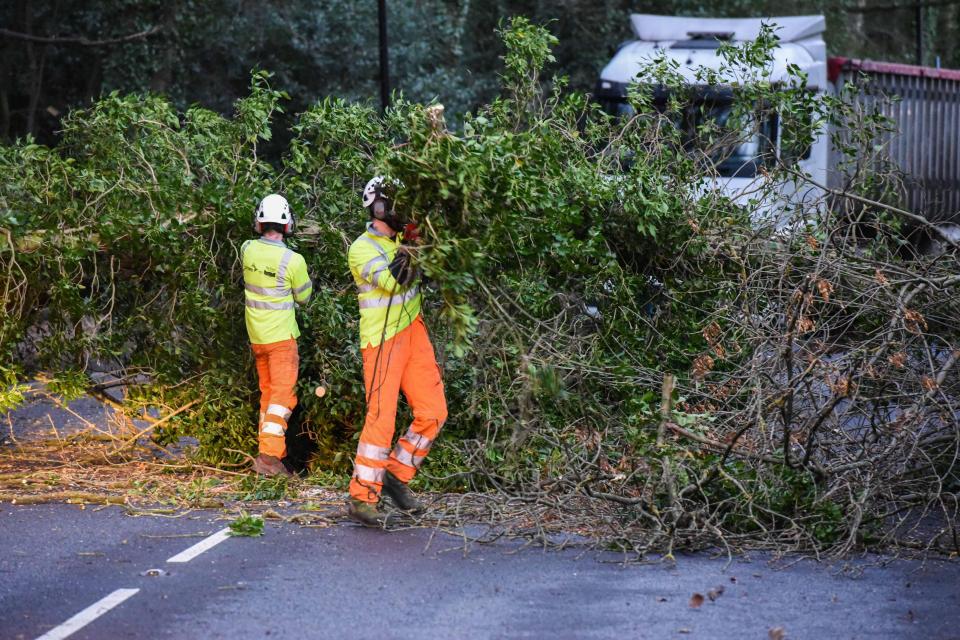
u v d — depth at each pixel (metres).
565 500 9.70
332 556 8.77
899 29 50.97
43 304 11.58
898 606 7.67
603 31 36.72
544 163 10.88
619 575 8.35
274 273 11.12
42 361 11.66
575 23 37.19
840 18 41.22
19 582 8.04
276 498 10.73
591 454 10.37
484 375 10.52
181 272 11.38
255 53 31.08
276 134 30.98
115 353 11.60
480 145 9.66
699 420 9.66
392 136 12.11
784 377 10.74
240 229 11.56
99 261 11.60
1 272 11.25
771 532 9.30
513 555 8.88
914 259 11.41
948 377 10.26
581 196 11.30
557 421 10.92
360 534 9.47
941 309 10.92
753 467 9.57
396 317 9.59
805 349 10.12
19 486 11.13
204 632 7.03
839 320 10.94
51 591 7.84
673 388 9.31
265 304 11.17
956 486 10.54
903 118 28.48
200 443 12.09
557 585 8.07
